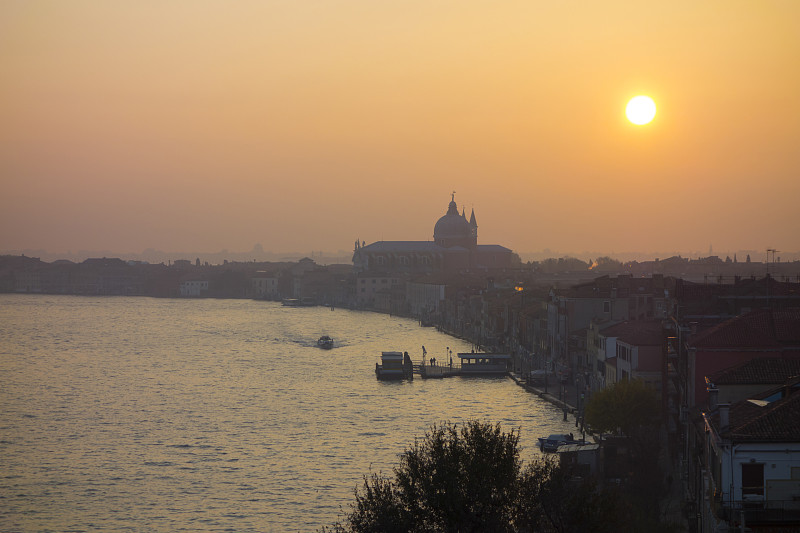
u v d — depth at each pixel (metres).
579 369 185.75
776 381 79.81
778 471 60.41
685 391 99.81
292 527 96.81
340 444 133.38
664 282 195.38
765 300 120.62
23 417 158.50
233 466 121.44
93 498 107.81
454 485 57.59
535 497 58.94
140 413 162.25
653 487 90.75
